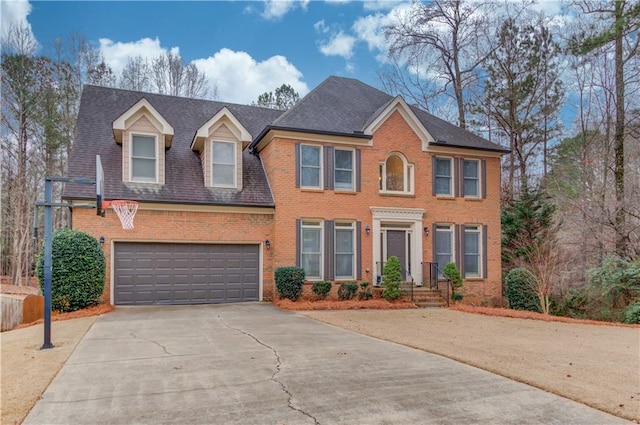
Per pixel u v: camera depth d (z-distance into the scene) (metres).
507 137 27.83
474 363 7.06
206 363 6.93
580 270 18.39
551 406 5.16
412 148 17.45
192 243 14.90
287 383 5.90
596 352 8.23
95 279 12.62
